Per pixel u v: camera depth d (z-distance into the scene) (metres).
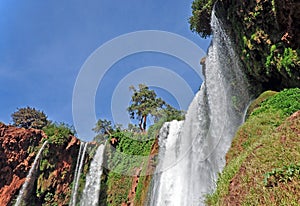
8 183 20.67
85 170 23.64
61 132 23.66
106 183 22.66
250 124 9.02
